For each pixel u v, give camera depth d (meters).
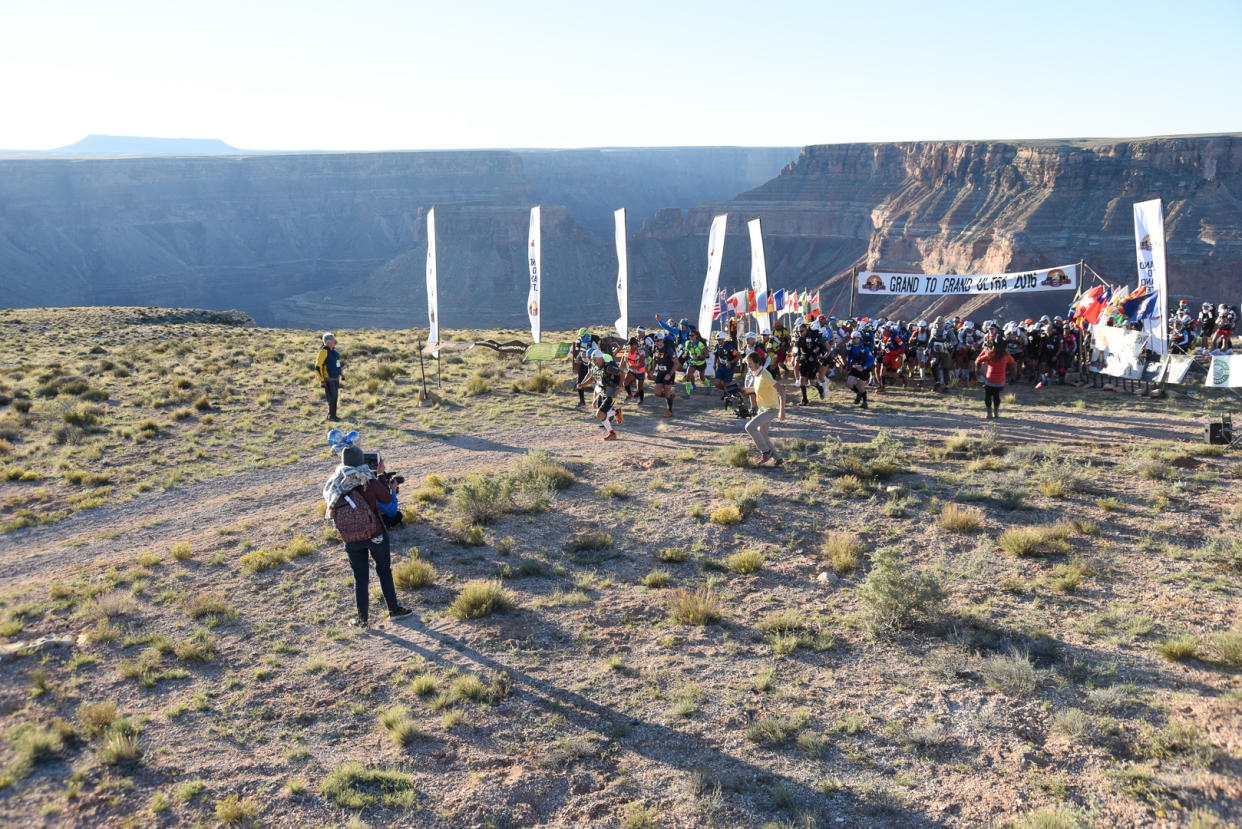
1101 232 142.12
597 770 6.07
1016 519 11.04
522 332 39.72
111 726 6.45
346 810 5.60
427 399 20.75
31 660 7.52
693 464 14.45
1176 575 8.98
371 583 9.45
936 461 14.28
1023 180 160.88
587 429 17.77
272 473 14.61
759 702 6.92
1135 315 22.34
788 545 10.52
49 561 10.31
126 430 17.50
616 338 24.84
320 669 7.53
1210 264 129.12
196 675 7.42
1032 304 133.00
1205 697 6.51
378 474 9.96
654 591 9.24
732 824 5.43
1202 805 5.25
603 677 7.41
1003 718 6.48
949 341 22.80
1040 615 8.27
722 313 25.11
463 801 5.71
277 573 9.76
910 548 10.27
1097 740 6.09
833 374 24.23
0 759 6.04
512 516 11.71
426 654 7.83
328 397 19.02
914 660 7.55
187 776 5.95
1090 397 21.05
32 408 19.33
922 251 175.38
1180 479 12.57
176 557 10.19
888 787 5.75
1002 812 5.40
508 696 7.08
